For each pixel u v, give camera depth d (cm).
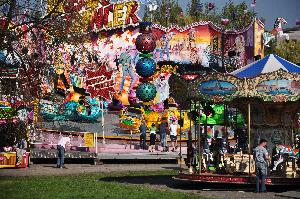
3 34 2394
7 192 1656
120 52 5428
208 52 5819
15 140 2786
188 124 3822
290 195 1645
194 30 5778
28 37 2717
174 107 4138
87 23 2942
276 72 1816
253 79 1834
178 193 1695
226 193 1733
